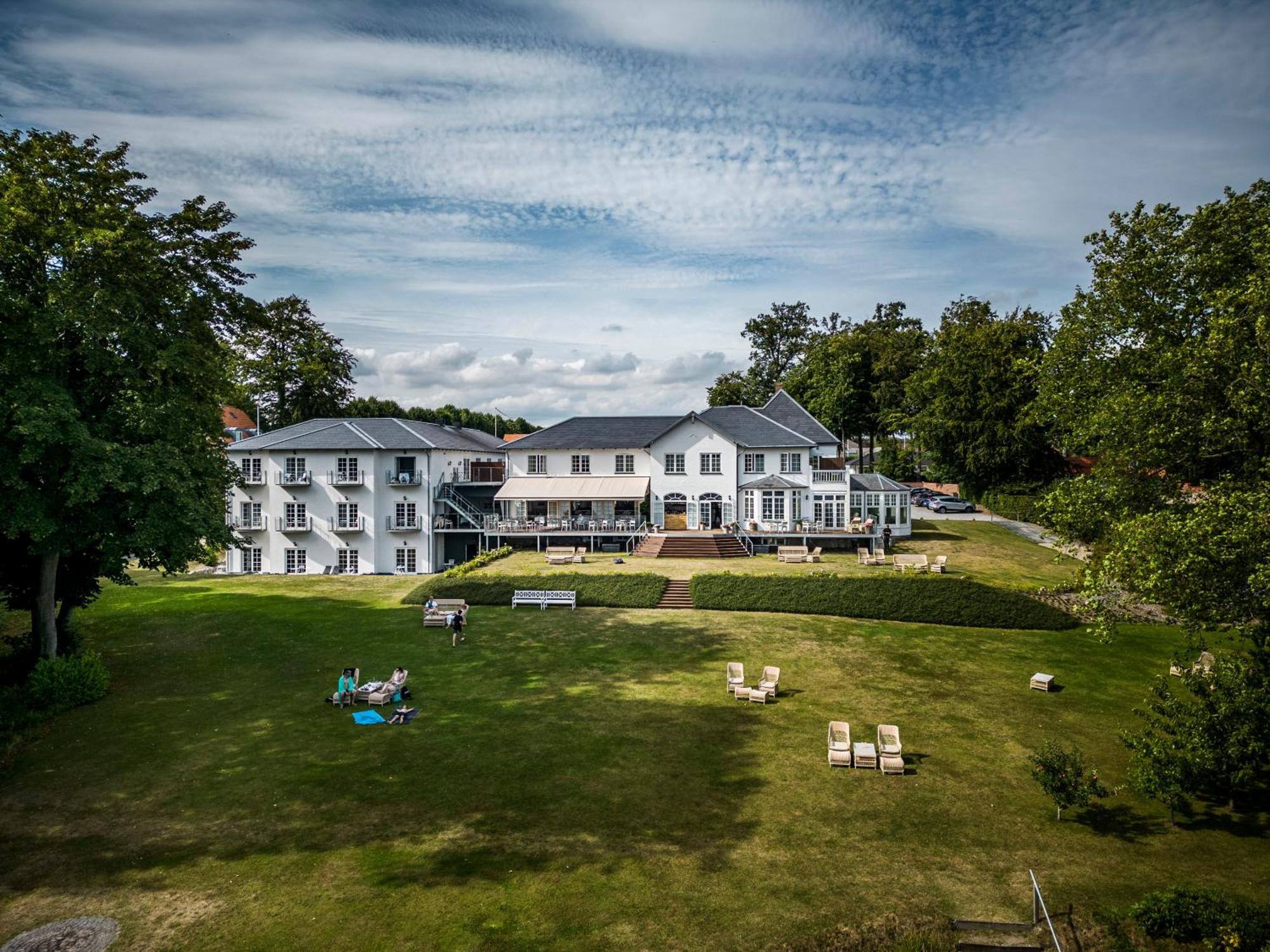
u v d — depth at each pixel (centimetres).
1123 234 3366
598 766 2478
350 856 1947
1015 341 7388
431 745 2638
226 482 3525
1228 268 2914
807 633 4047
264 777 2389
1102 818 2195
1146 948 1625
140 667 3500
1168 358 2294
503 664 3553
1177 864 1959
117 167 3059
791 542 6275
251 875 1866
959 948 1630
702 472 6475
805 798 2283
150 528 2869
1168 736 2741
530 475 6825
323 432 6600
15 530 2612
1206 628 2047
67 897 1767
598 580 4781
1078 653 3741
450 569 5334
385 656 3684
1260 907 1664
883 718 2927
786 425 6981
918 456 9800
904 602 4331
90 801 2233
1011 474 7838
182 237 3203
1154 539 1928
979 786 2384
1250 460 2133
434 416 13000
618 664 3562
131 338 2880
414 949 1598
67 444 2686
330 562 6481
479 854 1958
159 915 1702
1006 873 1912
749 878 1867
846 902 1777
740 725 2844
